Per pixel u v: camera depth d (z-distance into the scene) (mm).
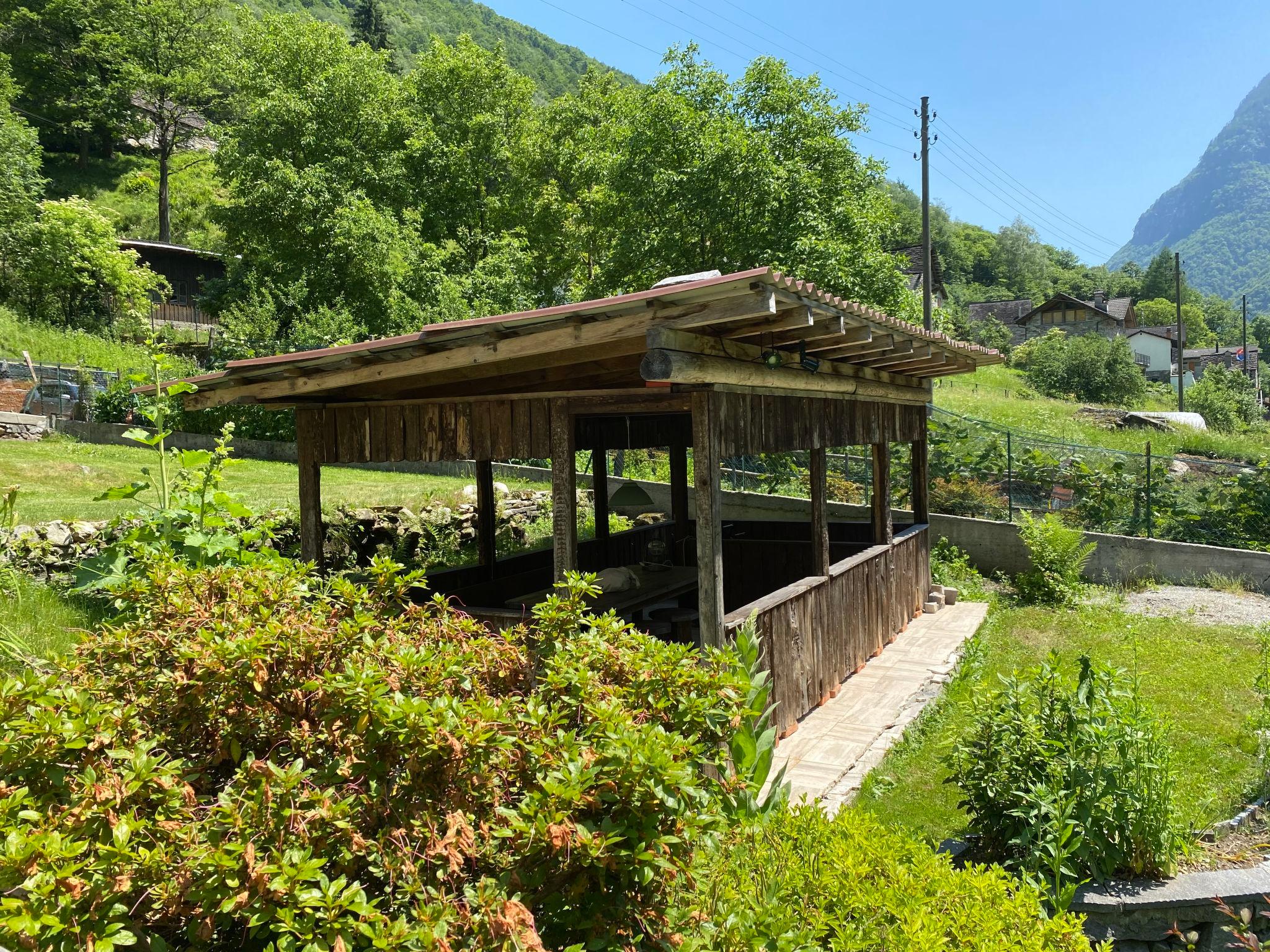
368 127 29625
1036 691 4633
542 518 13680
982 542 13844
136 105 43562
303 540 6438
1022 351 46156
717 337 4988
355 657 2654
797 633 6477
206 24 42625
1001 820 4305
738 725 2895
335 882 1951
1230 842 4855
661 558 9016
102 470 11664
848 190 19828
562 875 2215
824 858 3223
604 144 23953
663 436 10469
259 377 5543
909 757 5973
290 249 27203
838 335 5391
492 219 32188
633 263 19828
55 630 5465
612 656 2941
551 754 2332
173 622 3047
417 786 2312
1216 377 40219
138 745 2303
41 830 2021
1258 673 8062
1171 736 6363
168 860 2090
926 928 2820
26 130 29391
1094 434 22953
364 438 6207
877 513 8852
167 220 41562
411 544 10930
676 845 2318
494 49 33562
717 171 18188
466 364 4809
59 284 27500
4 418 15359
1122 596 12188
